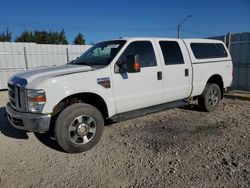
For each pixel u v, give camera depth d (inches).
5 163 171.2
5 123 260.4
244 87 409.1
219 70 291.1
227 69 302.8
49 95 171.0
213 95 289.3
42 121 170.1
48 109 171.6
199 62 266.4
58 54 606.5
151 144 197.0
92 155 181.2
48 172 158.1
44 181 148.1
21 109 178.9
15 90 182.7
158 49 232.5
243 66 406.9
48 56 593.0
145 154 179.5
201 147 188.9
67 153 185.6
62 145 179.2
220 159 168.7
